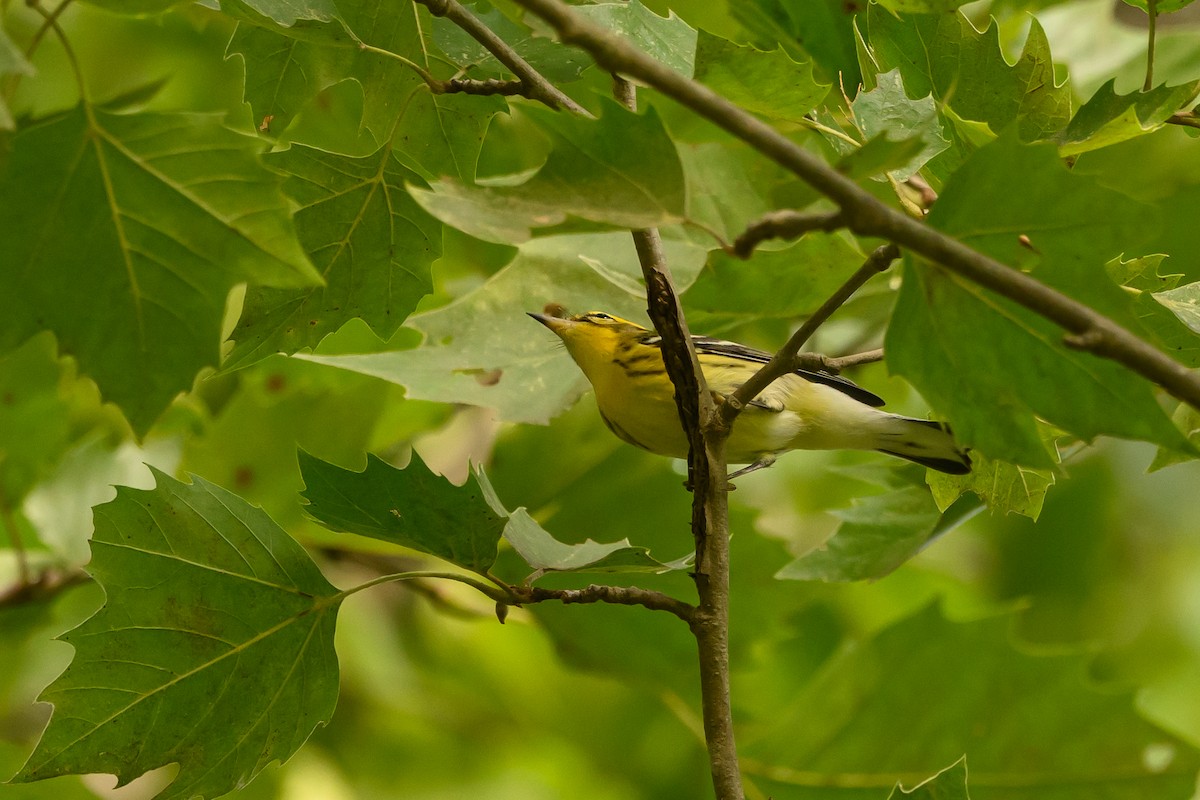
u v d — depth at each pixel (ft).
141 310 14.65
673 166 14.05
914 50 23.00
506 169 38.99
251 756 20.26
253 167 14.38
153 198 14.32
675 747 47.11
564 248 33.63
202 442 35.01
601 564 20.01
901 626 30.94
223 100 43.06
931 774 30.35
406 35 21.84
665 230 31.48
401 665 46.57
